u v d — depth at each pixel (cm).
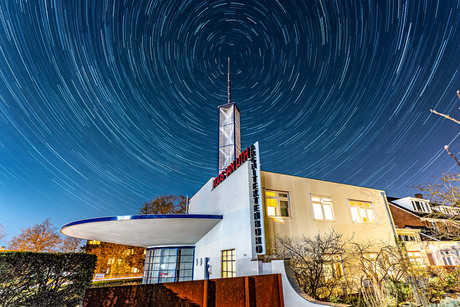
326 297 755
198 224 1127
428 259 1452
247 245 844
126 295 430
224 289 501
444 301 590
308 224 1083
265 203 1023
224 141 1733
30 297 623
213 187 1344
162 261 1562
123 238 1363
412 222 1850
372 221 1346
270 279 563
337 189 1284
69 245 3325
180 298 464
